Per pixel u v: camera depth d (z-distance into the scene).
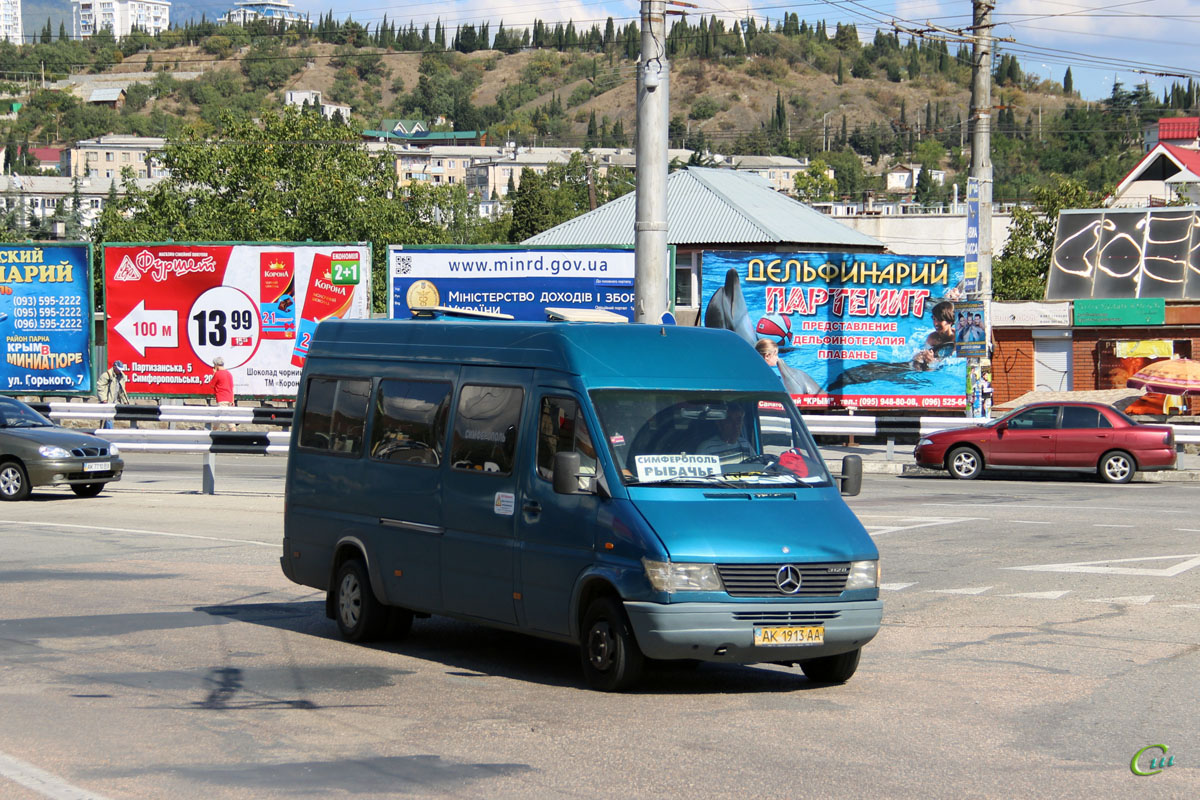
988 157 26.73
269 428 25.97
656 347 9.16
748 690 8.53
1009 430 24.03
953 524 16.91
